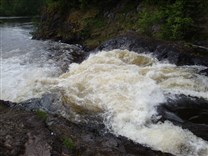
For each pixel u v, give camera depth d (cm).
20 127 747
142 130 798
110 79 1095
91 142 735
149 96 970
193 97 985
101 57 1360
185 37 1467
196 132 788
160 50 1347
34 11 6688
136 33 1554
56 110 936
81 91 1045
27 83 1200
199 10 1562
